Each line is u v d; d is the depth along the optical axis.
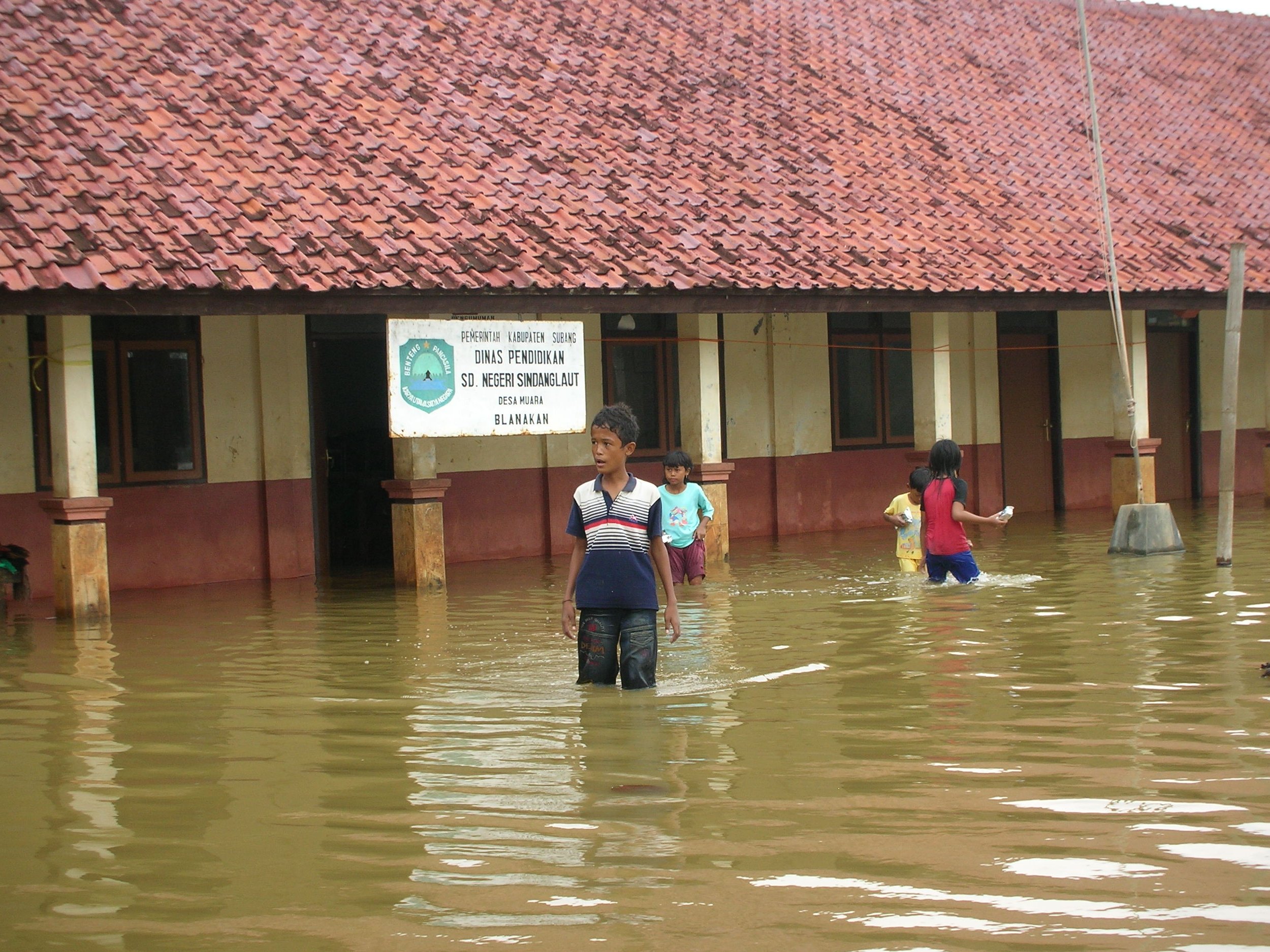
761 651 8.29
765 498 17.44
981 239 15.82
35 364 12.69
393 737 6.23
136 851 4.63
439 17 16.03
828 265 14.17
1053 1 21.56
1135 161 18.72
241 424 13.98
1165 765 5.38
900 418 18.59
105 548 11.01
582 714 6.62
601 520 7.37
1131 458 17.00
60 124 12.16
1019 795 5.02
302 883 4.26
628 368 16.50
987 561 13.00
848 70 18.45
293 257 11.48
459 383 12.39
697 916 3.89
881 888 4.07
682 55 17.28
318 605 11.56
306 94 13.93
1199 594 10.23
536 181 13.86
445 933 3.81
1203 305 16.67
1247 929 3.71
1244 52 22.00
